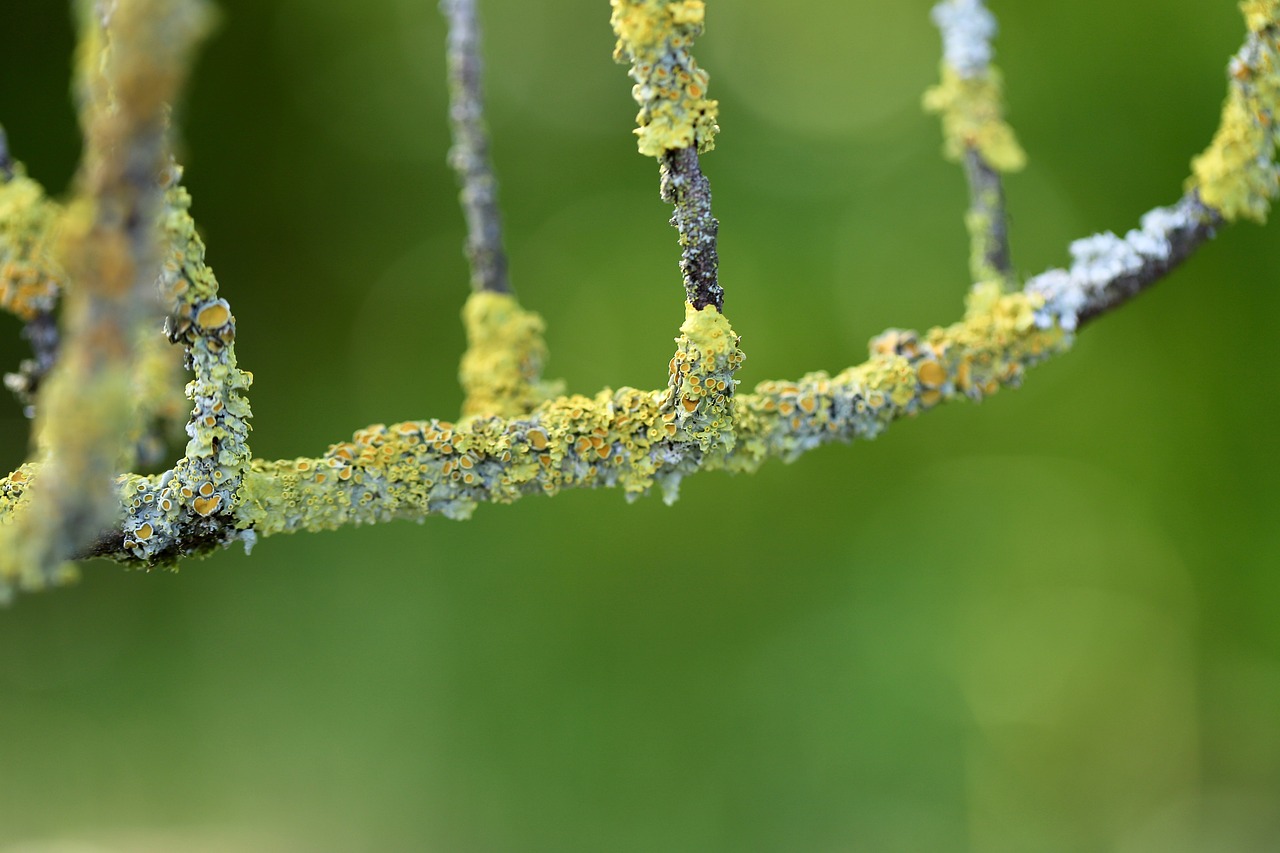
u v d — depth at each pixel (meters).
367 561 1.22
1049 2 1.17
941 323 1.24
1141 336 1.15
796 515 1.25
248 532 0.37
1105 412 1.19
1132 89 1.14
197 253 0.36
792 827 1.15
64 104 1.15
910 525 1.25
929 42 1.27
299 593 1.21
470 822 1.14
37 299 0.39
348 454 0.37
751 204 1.29
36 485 0.36
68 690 1.17
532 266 1.29
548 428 0.37
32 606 1.17
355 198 1.27
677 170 0.36
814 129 1.30
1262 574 1.10
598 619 1.21
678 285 1.27
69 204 0.33
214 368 0.36
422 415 1.27
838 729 1.18
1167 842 1.13
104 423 0.33
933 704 1.18
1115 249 0.39
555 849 1.13
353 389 1.27
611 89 1.30
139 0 0.32
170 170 0.36
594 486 0.37
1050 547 1.21
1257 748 1.12
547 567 1.22
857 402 0.38
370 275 1.28
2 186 0.39
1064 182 1.17
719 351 0.37
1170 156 1.13
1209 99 1.10
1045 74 1.18
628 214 1.30
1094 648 1.19
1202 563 1.13
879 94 1.29
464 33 0.40
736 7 1.29
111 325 0.33
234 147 1.23
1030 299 0.39
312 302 1.27
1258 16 0.39
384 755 1.16
